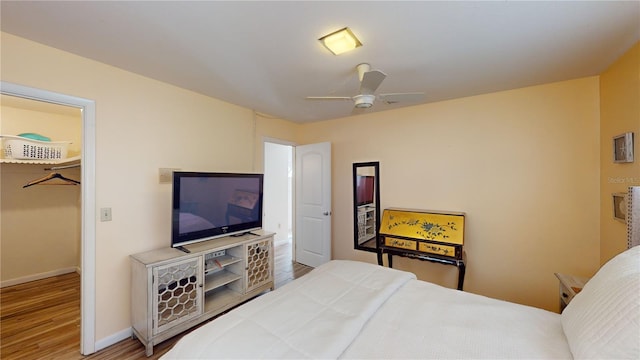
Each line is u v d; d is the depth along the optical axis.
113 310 2.10
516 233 2.58
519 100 2.56
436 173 3.00
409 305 1.45
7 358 1.92
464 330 1.20
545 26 1.52
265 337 1.11
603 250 2.20
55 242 3.52
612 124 2.04
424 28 1.54
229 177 2.70
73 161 3.09
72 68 1.89
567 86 2.36
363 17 1.44
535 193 2.50
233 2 1.32
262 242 2.86
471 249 2.79
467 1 1.30
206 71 2.18
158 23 1.51
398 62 1.99
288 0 1.30
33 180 3.36
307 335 1.12
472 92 2.66
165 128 2.43
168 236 2.45
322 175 3.80
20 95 1.69
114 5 1.35
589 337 0.93
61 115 3.39
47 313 2.55
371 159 3.48
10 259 3.21
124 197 2.16
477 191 2.77
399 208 3.23
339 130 3.78
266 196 5.16
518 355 1.03
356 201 3.59
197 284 2.25
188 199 2.34
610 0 1.29
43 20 1.49
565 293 2.00
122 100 2.15
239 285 2.68
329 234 3.75
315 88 2.55
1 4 1.33
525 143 2.54
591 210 2.29
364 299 1.44
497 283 2.67
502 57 1.91
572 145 2.35
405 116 3.21
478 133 2.76
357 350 1.08
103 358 1.93
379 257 2.97
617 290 0.95
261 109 3.29
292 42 1.71
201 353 1.03
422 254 2.66
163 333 2.03
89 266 1.97
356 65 2.04
